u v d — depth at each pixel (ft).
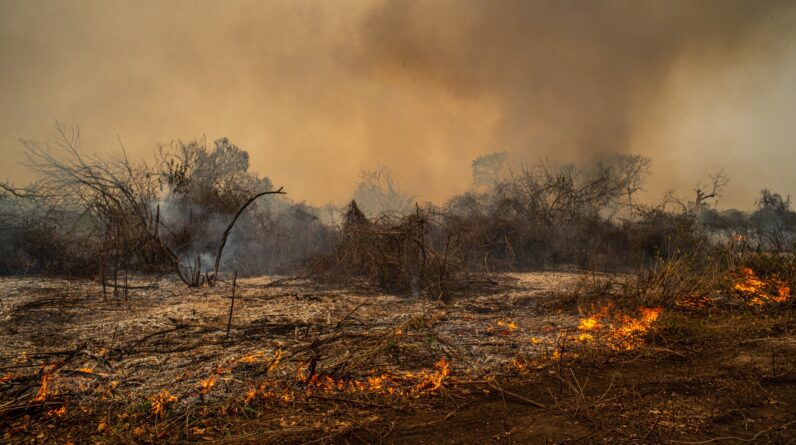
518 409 13.42
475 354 17.89
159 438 11.69
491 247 45.62
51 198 39.50
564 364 16.93
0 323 21.39
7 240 36.70
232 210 41.09
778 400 13.66
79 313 23.59
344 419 12.79
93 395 13.98
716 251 32.78
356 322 22.09
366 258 33.09
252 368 16.05
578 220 51.78
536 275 39.45
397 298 28.60
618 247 48.42
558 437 11.73
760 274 30.48
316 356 15.34
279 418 12.80
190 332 20.25
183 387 14.57
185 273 33.58
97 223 36.99
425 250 32.78
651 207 55.77
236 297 27.99
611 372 16.17
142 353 17.51
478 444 11.50
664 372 16.12
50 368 15.83
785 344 18.60
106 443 11.31
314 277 34.94
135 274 35.68
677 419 12.62
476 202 54.70
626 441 11.50
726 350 18.29
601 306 24.90
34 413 12.84
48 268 36.06
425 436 11.91
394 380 15.37
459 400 14.05
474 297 29.01
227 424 12.45
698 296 25.36
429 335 17.76
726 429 12.01
